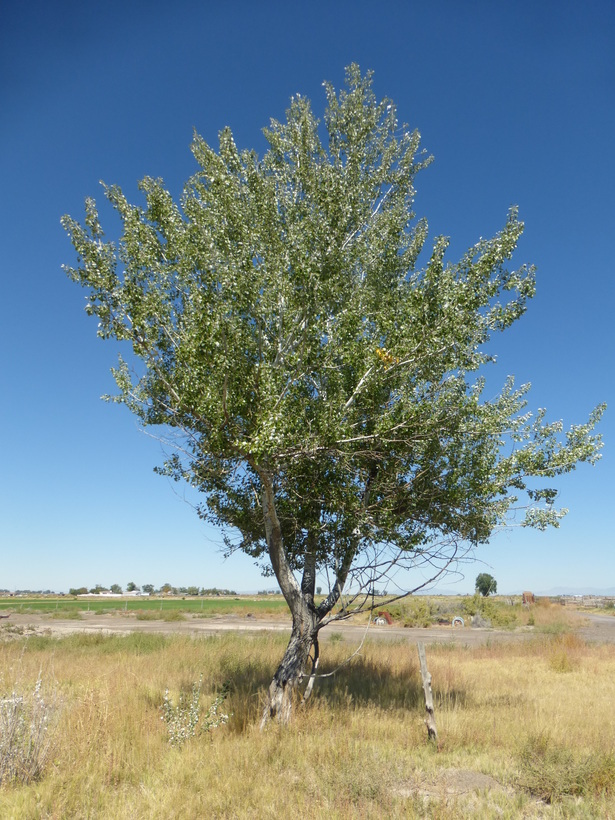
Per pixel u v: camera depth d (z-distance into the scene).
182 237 10.06
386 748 8.81
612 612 64.44
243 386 9.64
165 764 7.73
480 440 10.97
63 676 14.14
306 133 11.56
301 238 10.26
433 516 11.07
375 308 11.09
